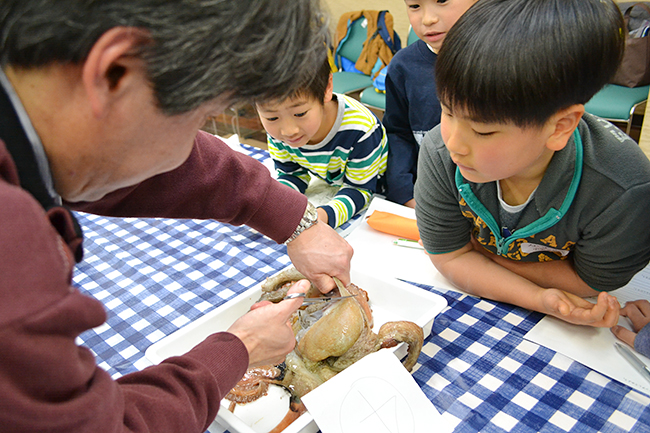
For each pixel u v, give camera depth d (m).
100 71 0.42
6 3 0.39
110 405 0.43
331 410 0.77
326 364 0.89
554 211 0.89
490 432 0.78
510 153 0.74
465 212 1.02
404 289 1.04
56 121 0.45
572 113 0.71
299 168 1.69
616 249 0.90
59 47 0.40
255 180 0.91
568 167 0.84
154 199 0.85
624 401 0.81
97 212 0.81
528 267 1.07
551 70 0.65
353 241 1.33
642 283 1.09
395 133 1.76
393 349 0.87
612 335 0.95
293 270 1.04
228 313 1.01
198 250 1.33
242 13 0.43
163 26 0.41
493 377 0.88
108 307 1.14
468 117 0.72
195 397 0.56
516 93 0.66
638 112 2.99
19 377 0.35
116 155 0.51
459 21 0.73
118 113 0.46
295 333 0.95
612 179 0.83
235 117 3.58
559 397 0.83
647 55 2.38
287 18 0.46
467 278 1.08
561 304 0.93
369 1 3.65
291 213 0.93
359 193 1.54
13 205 0.37
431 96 1.60
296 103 1.25
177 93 0.45
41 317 0.35
